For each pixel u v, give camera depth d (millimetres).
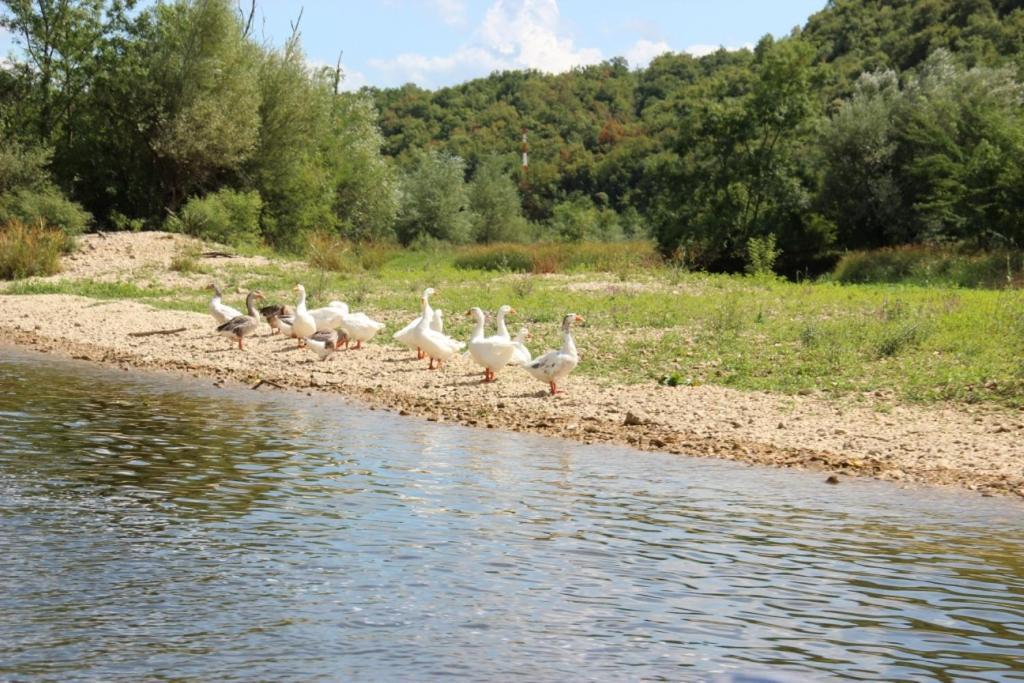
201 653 5734
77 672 5473
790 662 5777
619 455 11477
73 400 14188
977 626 6355
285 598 6590
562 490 9641
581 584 6965
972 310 21141
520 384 16031
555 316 22125
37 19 44188
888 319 20500
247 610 6379
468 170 112875
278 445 11508
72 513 8438
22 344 20484
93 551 7453
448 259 46219
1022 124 41344
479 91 131750
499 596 6703
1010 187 38219
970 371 15617
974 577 7289
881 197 49062
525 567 7293
